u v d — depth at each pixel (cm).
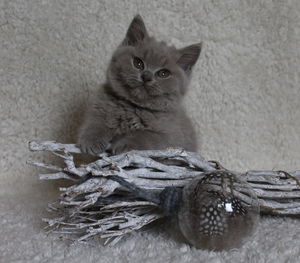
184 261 27
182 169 30
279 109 54
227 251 29
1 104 48
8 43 47
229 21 52
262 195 32
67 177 28
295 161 54
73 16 49
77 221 29
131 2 50
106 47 50
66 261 27
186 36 52
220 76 53
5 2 47
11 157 48
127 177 27
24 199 42
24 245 30
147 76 37
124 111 37
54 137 49
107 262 27
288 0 52
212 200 28
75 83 49
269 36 53
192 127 43
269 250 29
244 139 54
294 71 53
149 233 32
